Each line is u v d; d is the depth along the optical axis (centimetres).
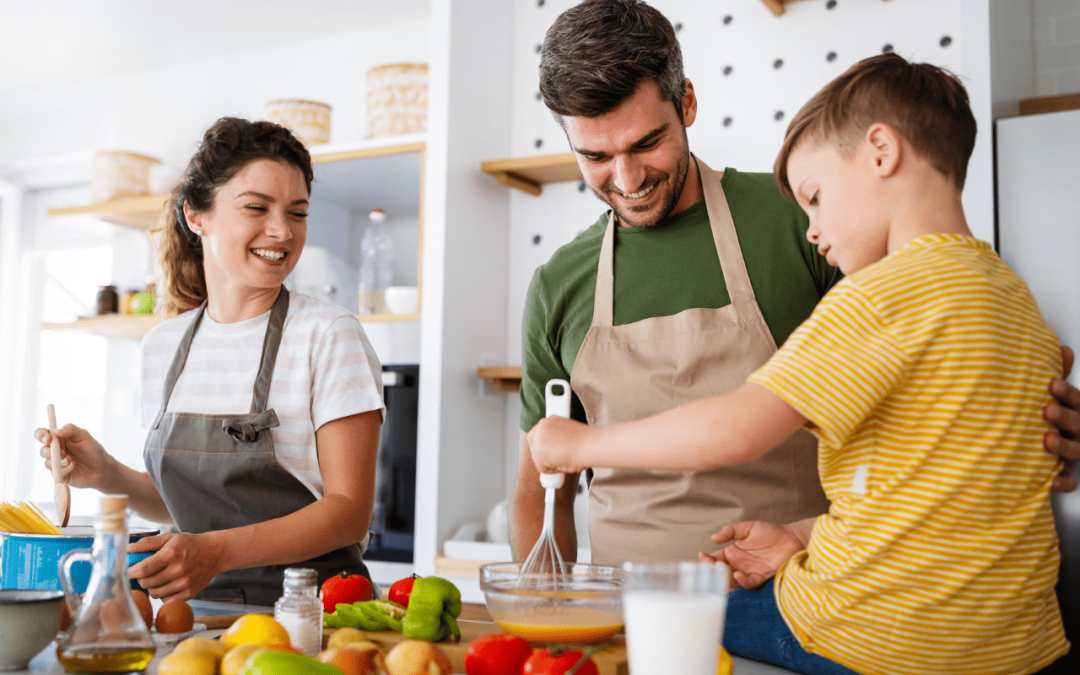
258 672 65
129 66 361
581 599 83
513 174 271
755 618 96
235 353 140
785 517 117
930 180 87
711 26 260
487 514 272
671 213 129
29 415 386
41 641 79
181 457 135
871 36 238
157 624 91
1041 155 200
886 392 76
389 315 265
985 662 79
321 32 329
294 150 140
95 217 333
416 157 267
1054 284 195
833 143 91
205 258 144
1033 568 79
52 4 307
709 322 123
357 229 303
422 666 74
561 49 108
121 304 349
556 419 90
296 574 86
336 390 133
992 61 208
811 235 95
